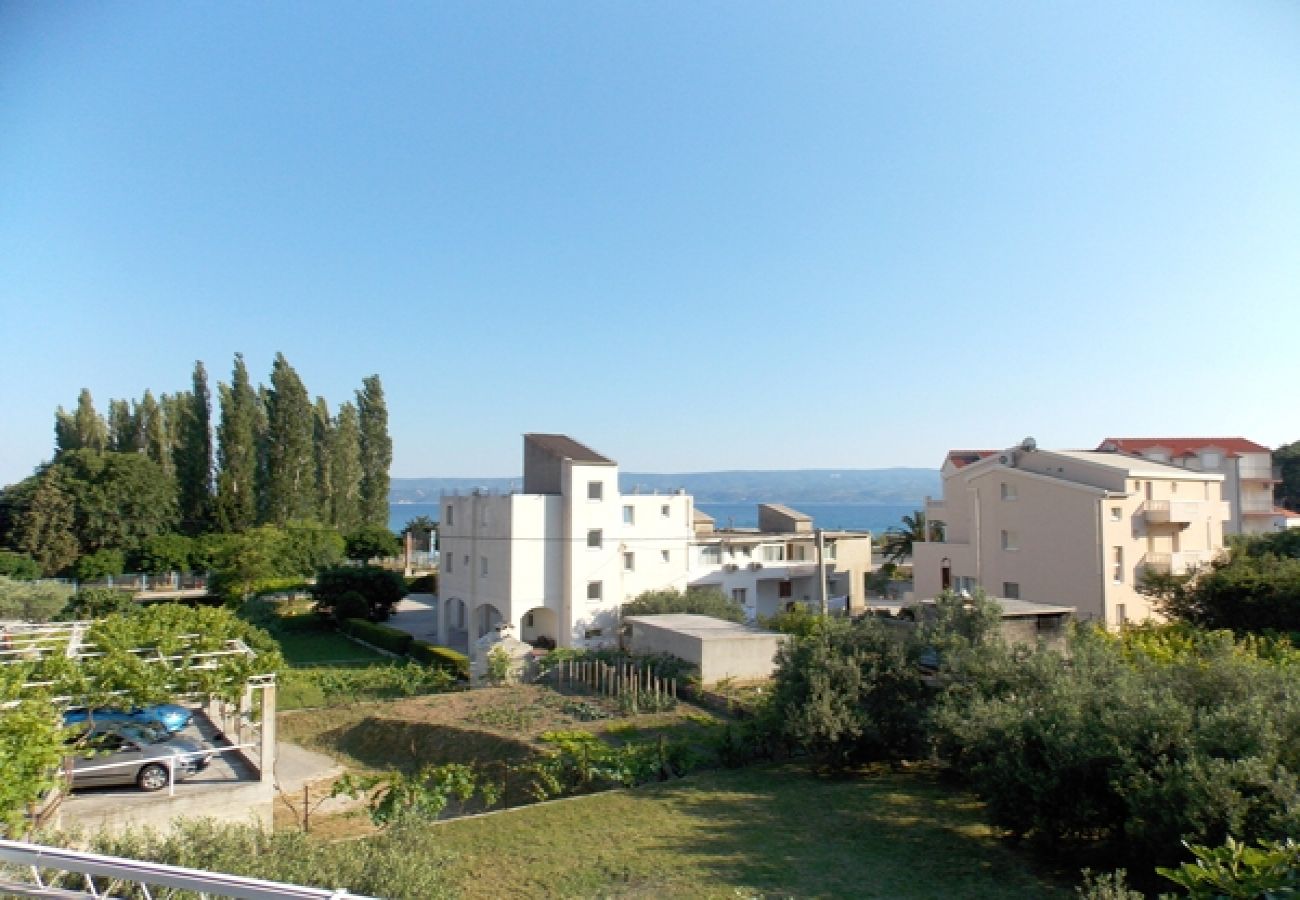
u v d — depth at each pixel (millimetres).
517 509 40375
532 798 19297
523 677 32625
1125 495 35719
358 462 74250
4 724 10758
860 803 17219
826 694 19156
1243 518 59781
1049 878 13266
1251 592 30109
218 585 51031
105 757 15438
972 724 15477
